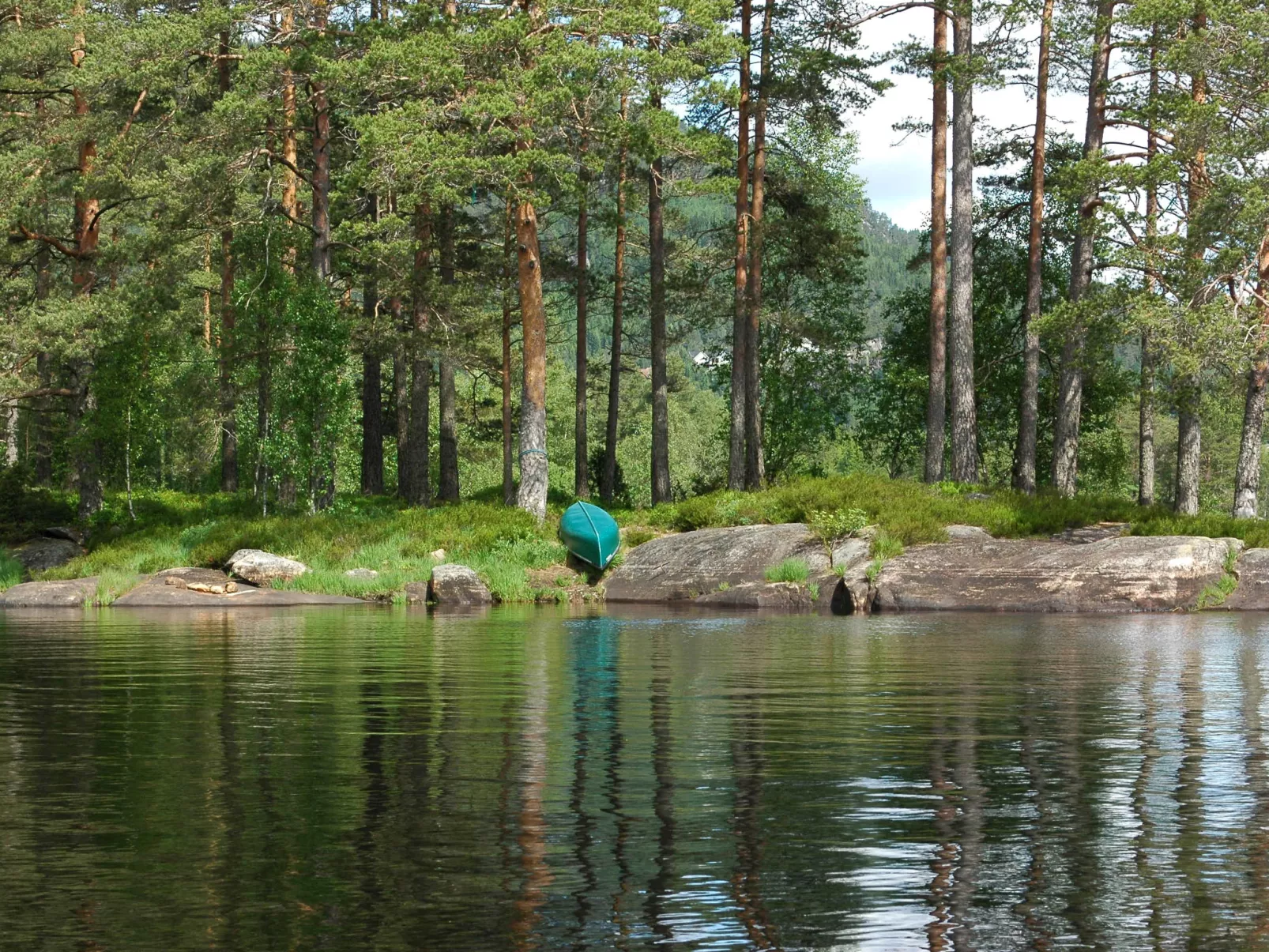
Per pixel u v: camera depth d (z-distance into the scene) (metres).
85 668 12.05
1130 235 29.11
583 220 41.91
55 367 39.62
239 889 4.44
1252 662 12.32
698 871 4.66
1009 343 45.94
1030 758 6.91
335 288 39.50
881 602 22.17
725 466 54.75
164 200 34.12
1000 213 43.53
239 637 16.09
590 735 7.72
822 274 44.94
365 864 4.77
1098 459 48.56
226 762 6.82
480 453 60.69
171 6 36.66
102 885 4.49
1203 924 4.05
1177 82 32.25
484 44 28.77
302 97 35.59
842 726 8.07
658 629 17.30
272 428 33.94
